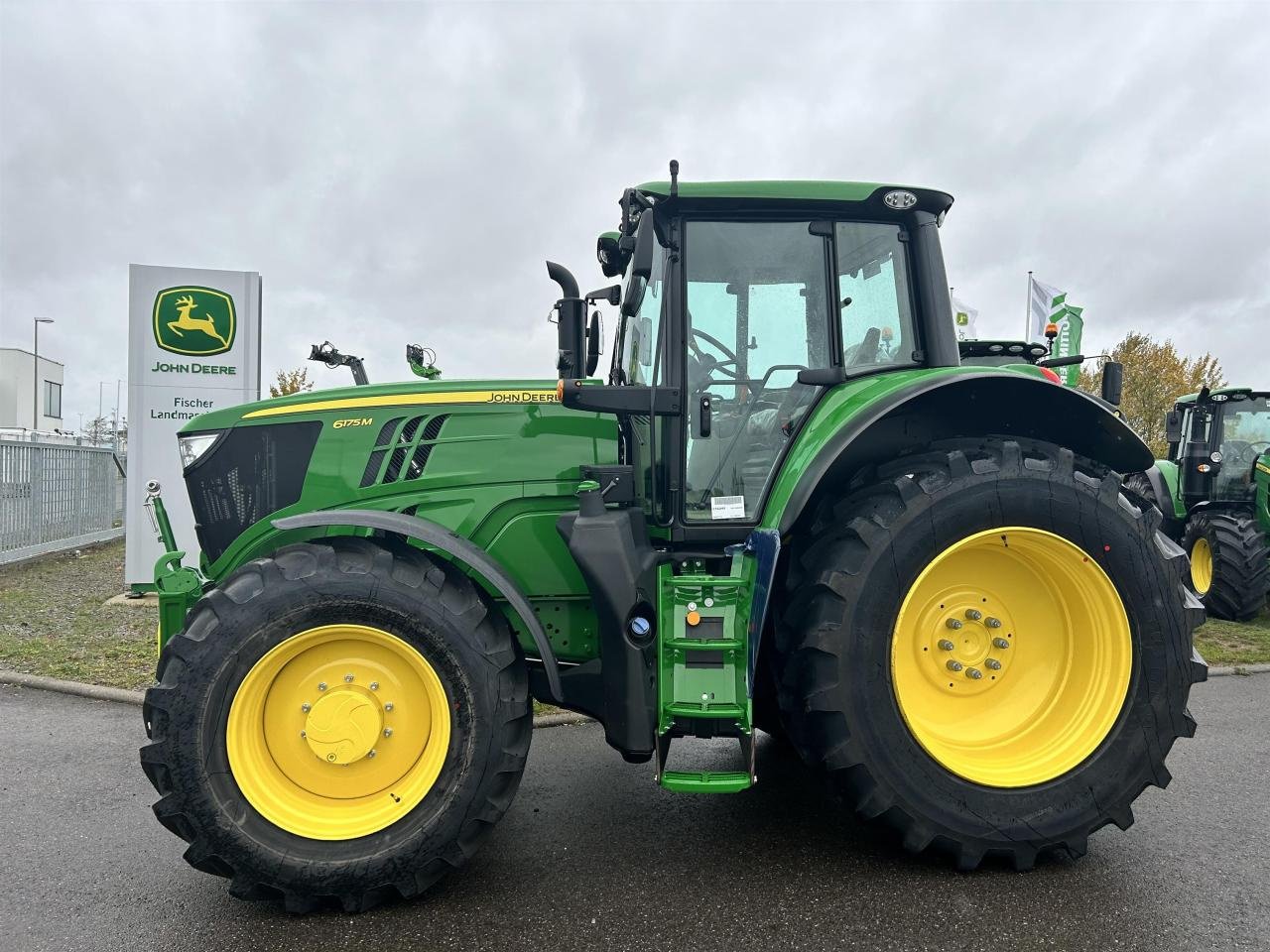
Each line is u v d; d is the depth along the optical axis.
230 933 2.37
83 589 8.16
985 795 2.66
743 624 2.66
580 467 3.09
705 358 3.10
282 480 3.11
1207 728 4.37
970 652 2.89
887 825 2.67
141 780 3.57
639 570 2.77
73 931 2.38
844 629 2.62
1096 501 2.74
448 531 2.85
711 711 2.56
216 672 2.45
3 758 3.85
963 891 2.58
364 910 2.48
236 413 3.15
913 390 2.78
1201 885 2.62
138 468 7.68
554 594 3.06
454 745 2.54
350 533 2.95
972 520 2.68
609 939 2.31
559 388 2.92
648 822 3.14
